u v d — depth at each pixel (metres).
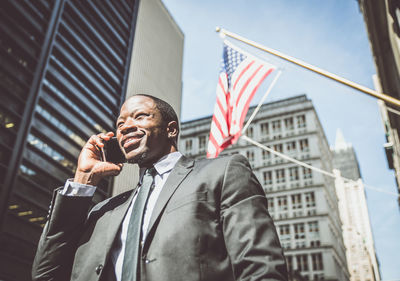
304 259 62.66
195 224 1.85
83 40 42.34
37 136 33.72
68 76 38.38
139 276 1.78
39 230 31.25
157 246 1.81
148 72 51.53
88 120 40.06
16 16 34.94
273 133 76.06
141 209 2.05
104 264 1.96
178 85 58.91
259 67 9.41
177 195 2.00
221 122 9.60
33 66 34.75
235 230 1.84
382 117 25.02
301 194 68.19
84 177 2.38
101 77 43.03
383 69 16.83
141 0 56.25
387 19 14.27
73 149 37.47
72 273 2.08
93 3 45.69
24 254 29.30
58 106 36.66
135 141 2.40
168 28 61.97
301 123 75.25
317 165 69.81
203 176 2.07
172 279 1.70
